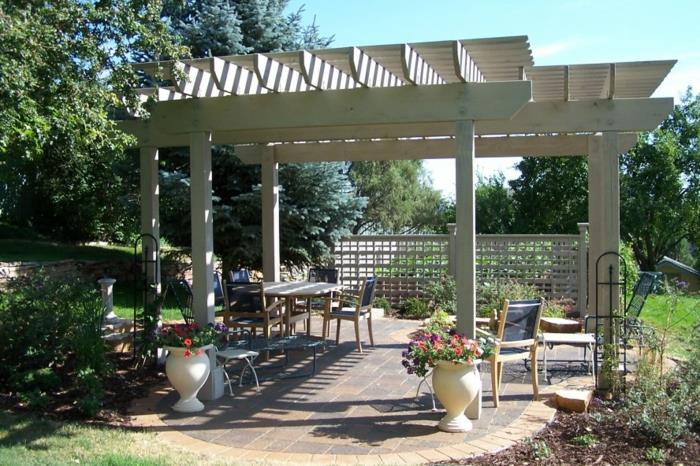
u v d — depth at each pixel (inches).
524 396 207.2
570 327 306.2
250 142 308.0
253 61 193.8
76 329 219.1
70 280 246.7
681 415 168.1
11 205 533.6
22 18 193.9
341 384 223.3
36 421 175.5
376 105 193.8
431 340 175.5
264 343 234.4
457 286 186.1
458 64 177.3
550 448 159.3
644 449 158.6
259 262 438.9
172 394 210.7
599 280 221.5
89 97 208.1
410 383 224.2
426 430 172.7
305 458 151.3
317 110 200.5
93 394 190.5
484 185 953.5
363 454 154.2
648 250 904.9
